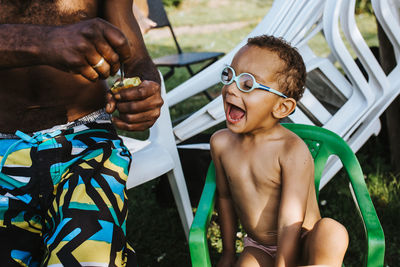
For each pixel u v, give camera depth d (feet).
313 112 7.27
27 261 4.03
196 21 32.09
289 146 4.69
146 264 7.17
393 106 8.72
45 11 4.01
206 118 6.95
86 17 4.25
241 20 31.83
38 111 4.19
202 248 4.63
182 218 6.59
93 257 3.67
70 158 4.15
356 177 5.13
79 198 3.89
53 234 3.77
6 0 3.89
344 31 6.97
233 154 4.99
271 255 4.98
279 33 7.36
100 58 3.27
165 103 6.44
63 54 3.18
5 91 4.04
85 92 4.35
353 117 7.08
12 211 3.97
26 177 4.01
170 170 6.40
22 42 3.25
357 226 7.70
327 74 7.31
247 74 4.47
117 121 4.02
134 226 8.16
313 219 4.96
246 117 4.60
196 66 19.25
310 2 7.23
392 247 7.09
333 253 4.04
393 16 7.23
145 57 4.78
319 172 5.47
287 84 4.55
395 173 9.05
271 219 4.88
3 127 4.16
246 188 4.92
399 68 7.48
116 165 4.28
